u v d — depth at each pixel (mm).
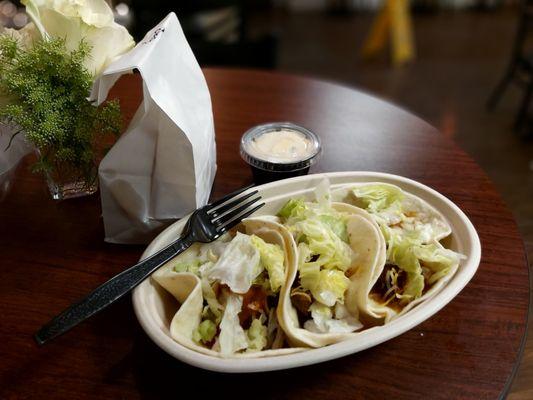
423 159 445
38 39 315
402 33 1449
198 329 277
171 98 306
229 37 1001
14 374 269
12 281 324
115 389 264
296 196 356
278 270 286
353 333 265
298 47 1608
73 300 312
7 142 348
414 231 326
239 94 541
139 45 314
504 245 351
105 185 325
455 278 289
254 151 393
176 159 315
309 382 267
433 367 273
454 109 1240
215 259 303
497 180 974
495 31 1700
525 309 306
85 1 315
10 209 383
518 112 1201
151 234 351
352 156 447
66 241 355
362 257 306
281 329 275
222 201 341
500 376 269
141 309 264
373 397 259
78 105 313
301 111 514
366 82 1389
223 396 261
